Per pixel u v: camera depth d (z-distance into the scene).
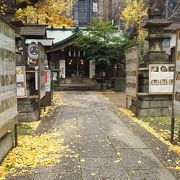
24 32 13.59
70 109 12.34
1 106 5.03
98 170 4.89
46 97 13.47
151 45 10.66
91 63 26.94
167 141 6.77
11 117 5.77
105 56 23.72
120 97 18.34
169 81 10.43
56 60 28.19
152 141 6.78
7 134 6.04
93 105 13.88
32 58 11.52
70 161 5.33
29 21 21.95
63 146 6.34
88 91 23.98
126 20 28.59
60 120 9.66
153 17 10.73
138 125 8.79
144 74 10.55
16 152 5.84
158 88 10.38
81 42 23.92
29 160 5.36
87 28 25.38
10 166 5.07
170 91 10.43
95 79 27.02
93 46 23.38
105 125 8.75
